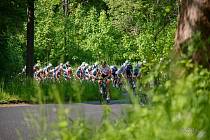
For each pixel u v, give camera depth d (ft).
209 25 45.50
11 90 123.85
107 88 120.88
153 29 263.90
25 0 150.10
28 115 29.30
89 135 26.99
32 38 155.74
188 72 33.91
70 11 376.27
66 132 25.50
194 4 46.21
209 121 24.70
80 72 205.46
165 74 30.91
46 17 307.78
